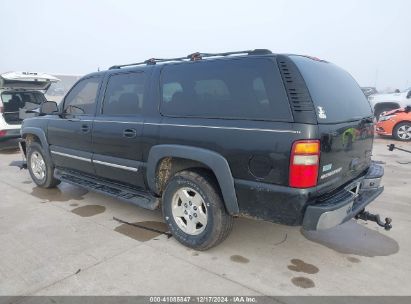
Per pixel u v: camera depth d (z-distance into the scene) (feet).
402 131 35.45
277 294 8.72
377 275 9.66
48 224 13.01
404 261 10.45
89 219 13.52
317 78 9.35
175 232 11.32
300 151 8.27
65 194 16.83
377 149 29.91
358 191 10.69
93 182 14.74
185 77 10.92
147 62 12.76
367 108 11.97
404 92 45.29
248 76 9.42
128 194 12.99
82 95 14.83
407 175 20.66
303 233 12.31
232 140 9.38
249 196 9.29
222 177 9.62
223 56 10.44
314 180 8.48
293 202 8.56
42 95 31.22
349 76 11.97
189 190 10.89
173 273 9.60
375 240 11.85
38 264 10.05
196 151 10.09
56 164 16.47
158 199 12.09
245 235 12.09
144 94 12.01
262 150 8.84
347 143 9.75
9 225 12.91
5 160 25.12
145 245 11.28
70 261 10.22
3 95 29.25
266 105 8.93
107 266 9.95
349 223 13.29
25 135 18.28
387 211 14.66
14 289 8.84
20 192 17.17
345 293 8.80
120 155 12.75
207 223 10.39
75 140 14.78
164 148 10.91
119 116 12.83
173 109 11.07
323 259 10.52
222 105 9.85
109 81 13.57
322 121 8.60
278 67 8.90
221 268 9.91
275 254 10.78
